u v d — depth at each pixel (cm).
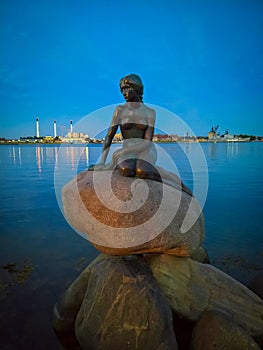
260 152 5081
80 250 760
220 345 342
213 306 414
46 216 1080
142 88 442
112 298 371
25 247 779
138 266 409
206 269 448
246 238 828
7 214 1105
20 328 450
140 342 343
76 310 442
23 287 568
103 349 354
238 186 1644
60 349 408
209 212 1108
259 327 407
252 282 518
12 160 3641
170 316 372
